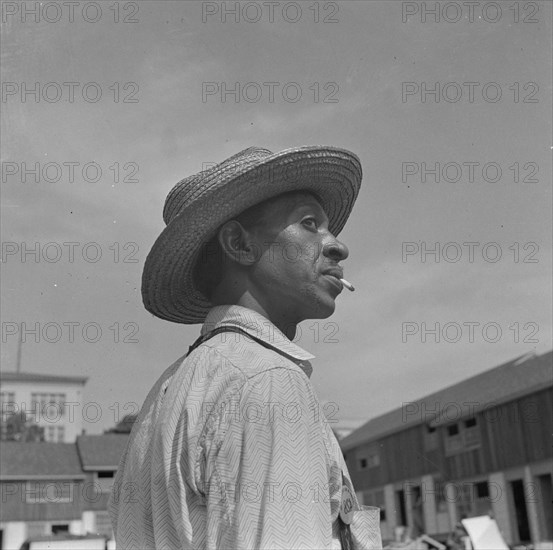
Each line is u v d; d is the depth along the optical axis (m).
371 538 1.19
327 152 1.36
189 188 1.37
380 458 23.69
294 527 0.98
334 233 1.61
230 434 1.05
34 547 6.67
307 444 1.05
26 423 22.06
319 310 1.29
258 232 1.31
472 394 13.63
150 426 1.24
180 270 1.44
